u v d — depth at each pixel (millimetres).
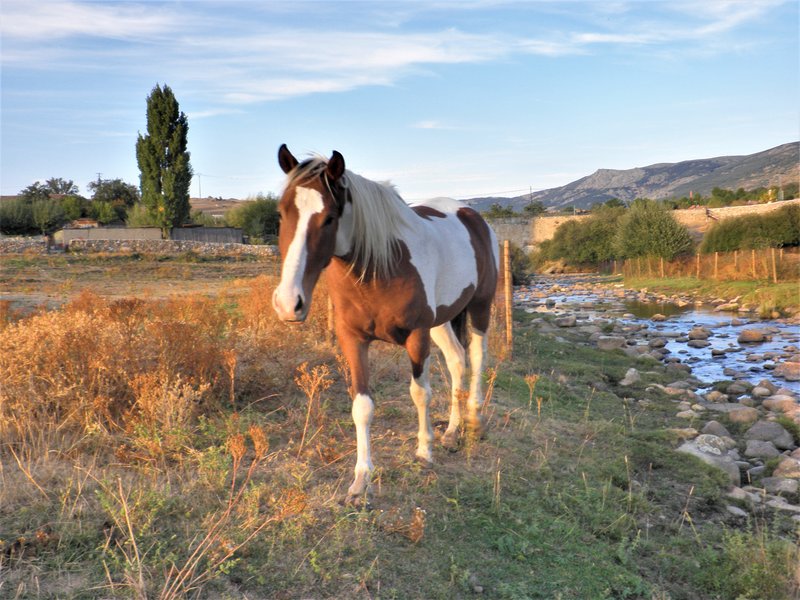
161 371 4516
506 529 3707
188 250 34781
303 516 3170
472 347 5336
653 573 3672
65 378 4297
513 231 62844
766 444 6207
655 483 5078
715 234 33531
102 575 2596
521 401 6664
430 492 3934
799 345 13125
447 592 2949
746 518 4590
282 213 3236
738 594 3486
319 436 4582
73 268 26406
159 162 42656
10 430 3898
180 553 2824
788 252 30750
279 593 2695
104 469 3488
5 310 6941
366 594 2791
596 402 7551
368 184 3584
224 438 4270
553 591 3182
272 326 6914
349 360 3844
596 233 45562
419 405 4262
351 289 3631
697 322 17609
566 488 4488
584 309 21891
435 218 4691
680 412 7406
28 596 2402
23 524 2873
